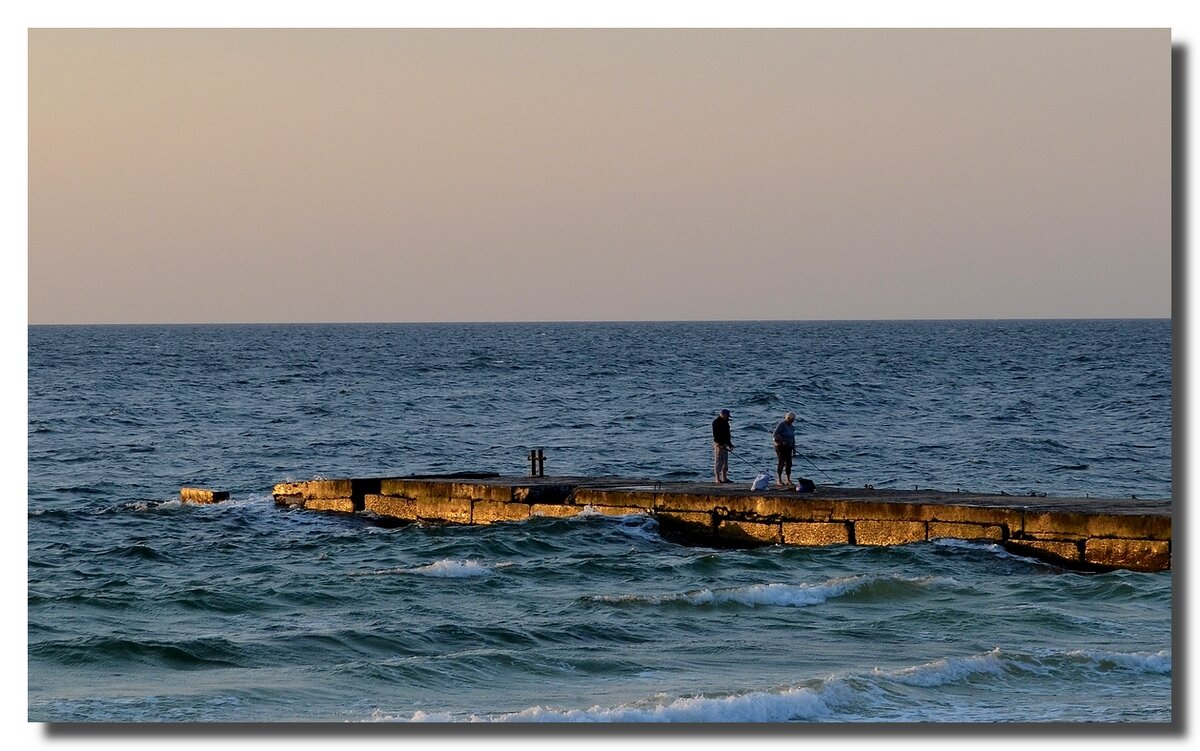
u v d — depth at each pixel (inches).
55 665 1567.4
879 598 1935.3
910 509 2244.1
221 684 1486.2
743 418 5964.6
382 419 6013.8
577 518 2496.3
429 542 2460.6
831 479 3890.3
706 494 2432.3
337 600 1971.0
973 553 2162.9
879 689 1448.1
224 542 2571.4
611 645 1689.2
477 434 5349.4
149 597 1959.9
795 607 1888.5
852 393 7273.6
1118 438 4928.6
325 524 2763.3
